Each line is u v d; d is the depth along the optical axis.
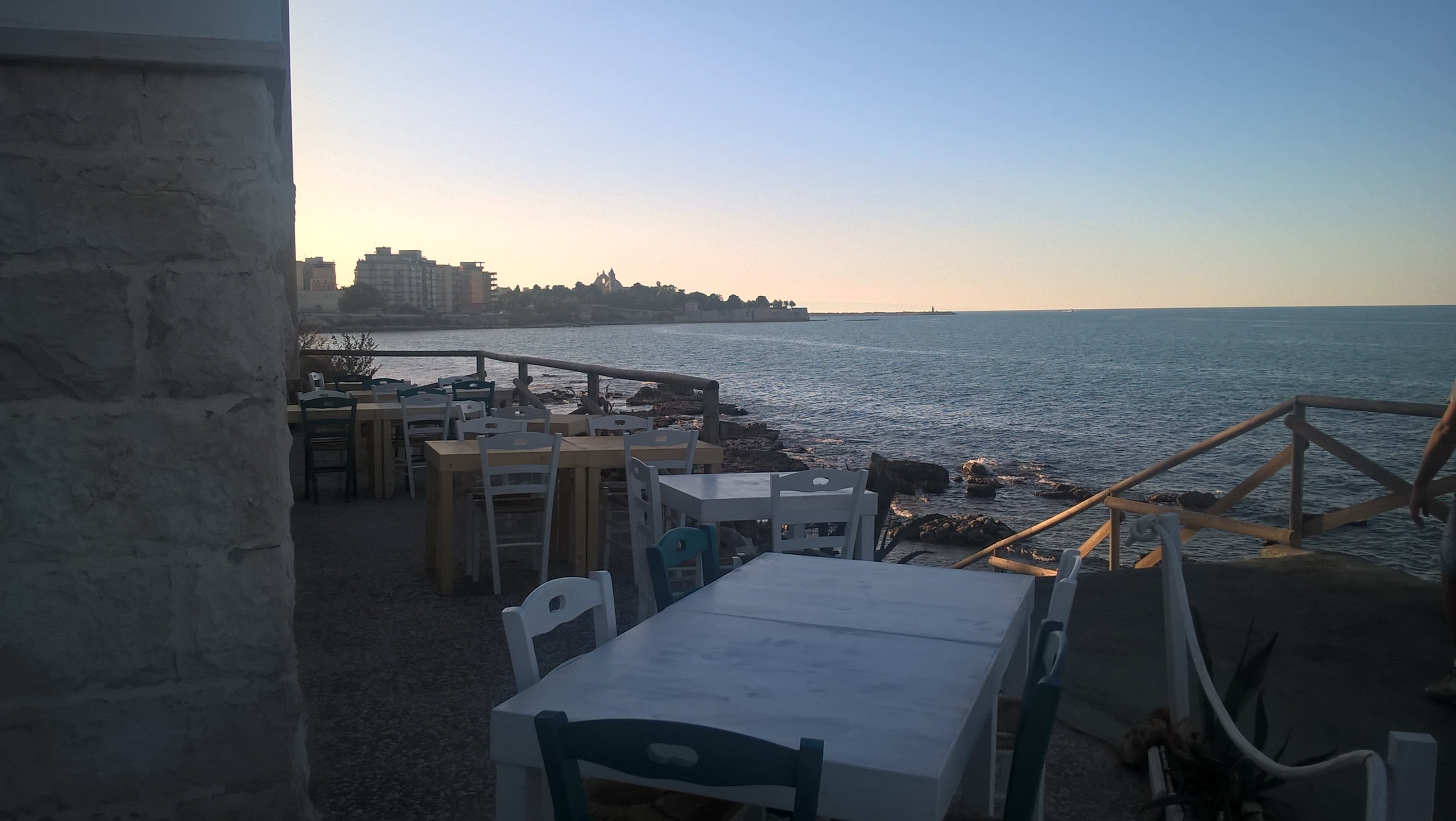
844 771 1.44
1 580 1.96
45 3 1.89
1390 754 1.61
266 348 2.08
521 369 11.27
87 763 2.04
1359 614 4.62
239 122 2.03
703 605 2.38
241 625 2.10
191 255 2.02
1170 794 2.82
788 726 1.60
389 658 3.99
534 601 1.91
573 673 1.86
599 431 7.41
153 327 2.01
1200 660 2.57
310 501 7.54
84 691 2.03
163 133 1.99
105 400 1.99
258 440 2.09
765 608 2.35
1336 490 16.83
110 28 1.92
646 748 1.42
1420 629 4.41
